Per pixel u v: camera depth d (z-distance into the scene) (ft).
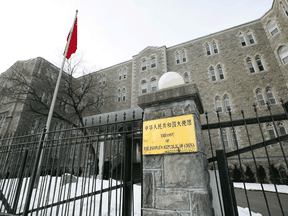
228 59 66.33
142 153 9.49
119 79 88.33
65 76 75.15
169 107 9.69
